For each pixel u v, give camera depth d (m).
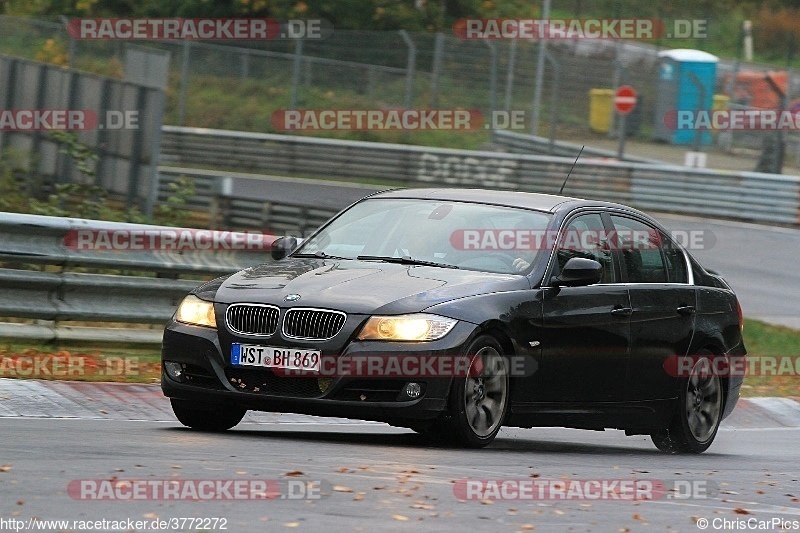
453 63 119.88
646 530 18.22
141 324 39.78
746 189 98.94
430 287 26.31
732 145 128.38
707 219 98.94
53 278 36.19
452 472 22.23
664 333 30.67
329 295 25.78
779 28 166.38
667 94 127.44
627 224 31.08
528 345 27.02
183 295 39.19
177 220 74.69
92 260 36.97
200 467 20.80
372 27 132.38
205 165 110.06
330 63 120.25
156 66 75.19
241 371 25.88
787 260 85.25
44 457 21.08
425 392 25.23
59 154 78.00
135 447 23.06
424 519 17.66
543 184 102.69
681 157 122.50
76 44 115.62
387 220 29.36
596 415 29.05
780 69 148.50
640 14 157.25
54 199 65.88
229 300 26.28
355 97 119.31
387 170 107.12
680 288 31.75
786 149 124.19
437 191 30.48
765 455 32.69
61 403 29.66
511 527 17.61
